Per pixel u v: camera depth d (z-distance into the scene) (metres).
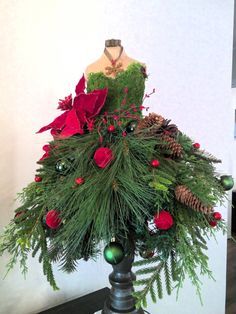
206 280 2.85
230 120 2.96
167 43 2.35
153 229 0.93
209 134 2.76
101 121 1.03
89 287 2.09
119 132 1.00
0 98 1.69
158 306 2.48
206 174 1.06
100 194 0.83
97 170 0.91
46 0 1.78
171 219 0.84
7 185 1.75
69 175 0.97
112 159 0.91
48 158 1.10
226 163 2.96
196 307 2.81
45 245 1.02
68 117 1.06
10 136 1.74
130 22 2.13
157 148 0.99
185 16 2.44
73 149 1.01
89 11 1.95
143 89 1.17
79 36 1.92
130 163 0.89
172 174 0.91
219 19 2.71
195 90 2.58
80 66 1.94
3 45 1.67
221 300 3.08
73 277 2.01
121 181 0.85
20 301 1.84
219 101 2.81
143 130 0.99
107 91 1.08
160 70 2.32
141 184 0.86
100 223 0.79
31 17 1.74
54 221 0.92
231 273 4.48
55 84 1.86
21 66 1.74
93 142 0.98
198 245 0.85
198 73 2.59
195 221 0.89
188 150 1.13
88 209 0.82
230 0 2.78
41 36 1.78
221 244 2.94
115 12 2.06
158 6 2.28
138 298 0.81
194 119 2.61
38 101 1.81
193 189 0.88
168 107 2.40
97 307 1.84
